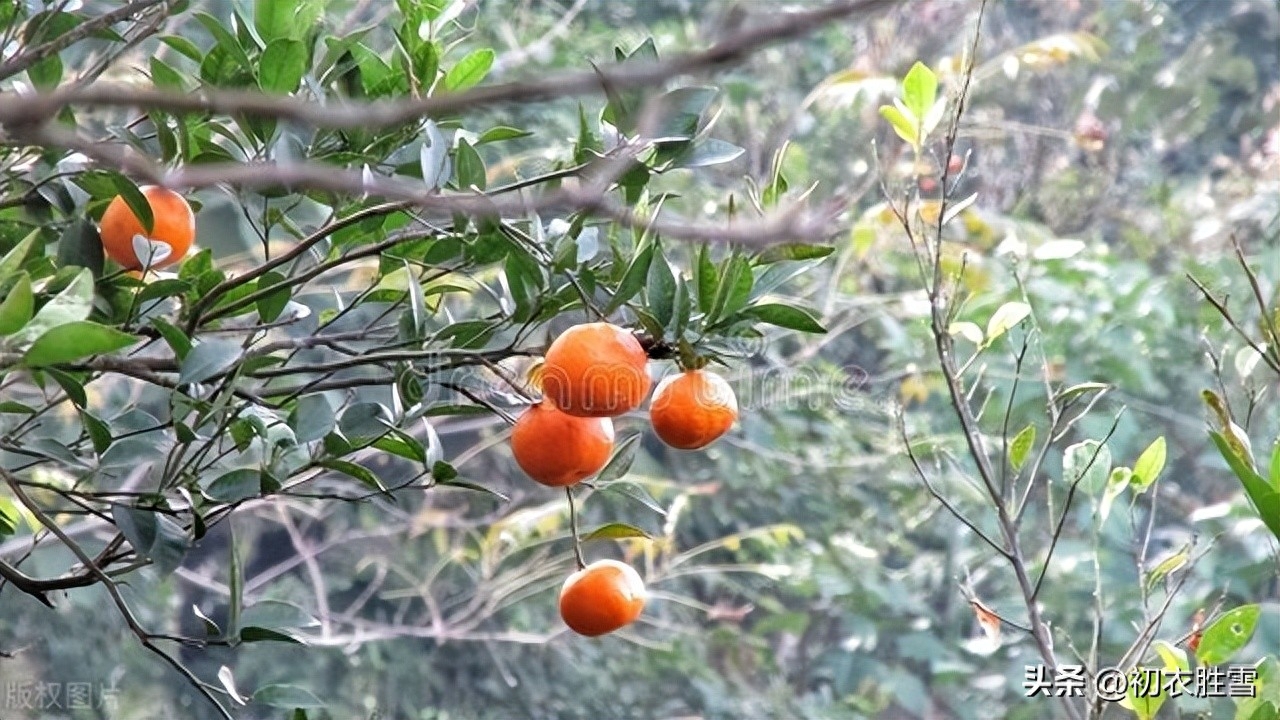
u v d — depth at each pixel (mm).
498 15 2287
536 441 807
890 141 2369
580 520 2582
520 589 2652
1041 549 2281
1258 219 2545
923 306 1790
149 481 1011
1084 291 2209
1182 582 1110
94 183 889
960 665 2293
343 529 2670
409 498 2604
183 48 905
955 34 2658
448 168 924
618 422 1795
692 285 836
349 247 1005
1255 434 1973
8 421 1353
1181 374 2246
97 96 389
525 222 900
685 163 840
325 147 887
